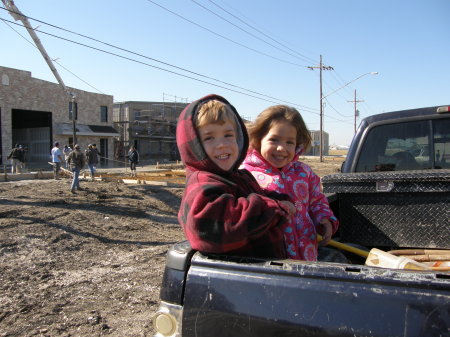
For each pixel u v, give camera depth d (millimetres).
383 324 1208
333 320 1272
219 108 1637
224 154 1635
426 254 2422
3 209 9773
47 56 17969
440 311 1157
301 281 1360
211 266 1524
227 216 1471
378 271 1286
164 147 53688
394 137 3600
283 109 2133
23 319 4195
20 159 24047
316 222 2279
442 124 3414
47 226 8258
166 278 1612
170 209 11953
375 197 2676
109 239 7844
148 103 53469
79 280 5473
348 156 3811
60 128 38562
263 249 1624
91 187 15539
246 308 1411
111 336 3822
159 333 1596
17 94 35219
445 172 2469
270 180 2102
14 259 6254
